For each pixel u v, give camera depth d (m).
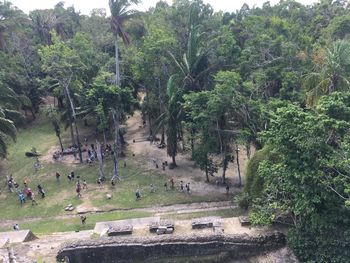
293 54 41.91
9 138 49.97
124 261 22.70
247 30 51.97
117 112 42.62
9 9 52.66
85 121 55.88
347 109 20.39
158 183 37.81
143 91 59.56
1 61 53.34
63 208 34.28
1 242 25.16
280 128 20.89
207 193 35.31
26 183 39.03
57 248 24.09
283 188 20.95
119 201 34.75
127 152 45.78
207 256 22.55
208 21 55.19
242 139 32.88
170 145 40.00
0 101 44.78
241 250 22.52
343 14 57.62
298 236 21.27
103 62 53.19
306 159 19.94
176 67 43.69
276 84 41.22
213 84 42.47
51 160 45.19
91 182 38.88
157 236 23.31
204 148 35.28
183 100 38.19
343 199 19.41
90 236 25.28
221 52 44.16
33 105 59.00
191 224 24.98
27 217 33.28
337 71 26.70
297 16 66.25
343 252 19.94
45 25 64.62
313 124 19.53
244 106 34.00
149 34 48.56
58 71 43.44
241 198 29.09
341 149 19.50
